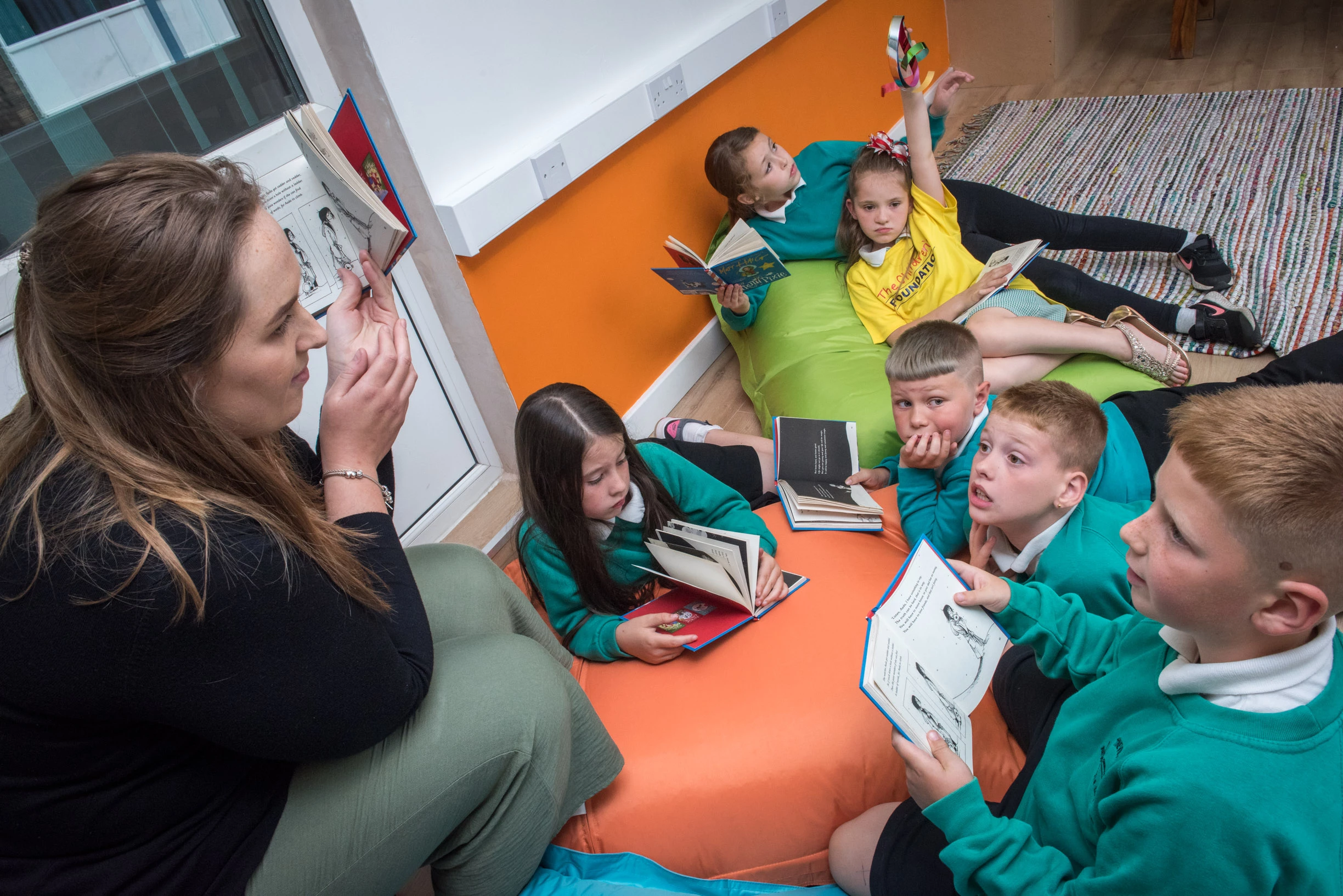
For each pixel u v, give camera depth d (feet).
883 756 3.84
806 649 4.28
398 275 5.74
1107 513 4.22
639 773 3.98
